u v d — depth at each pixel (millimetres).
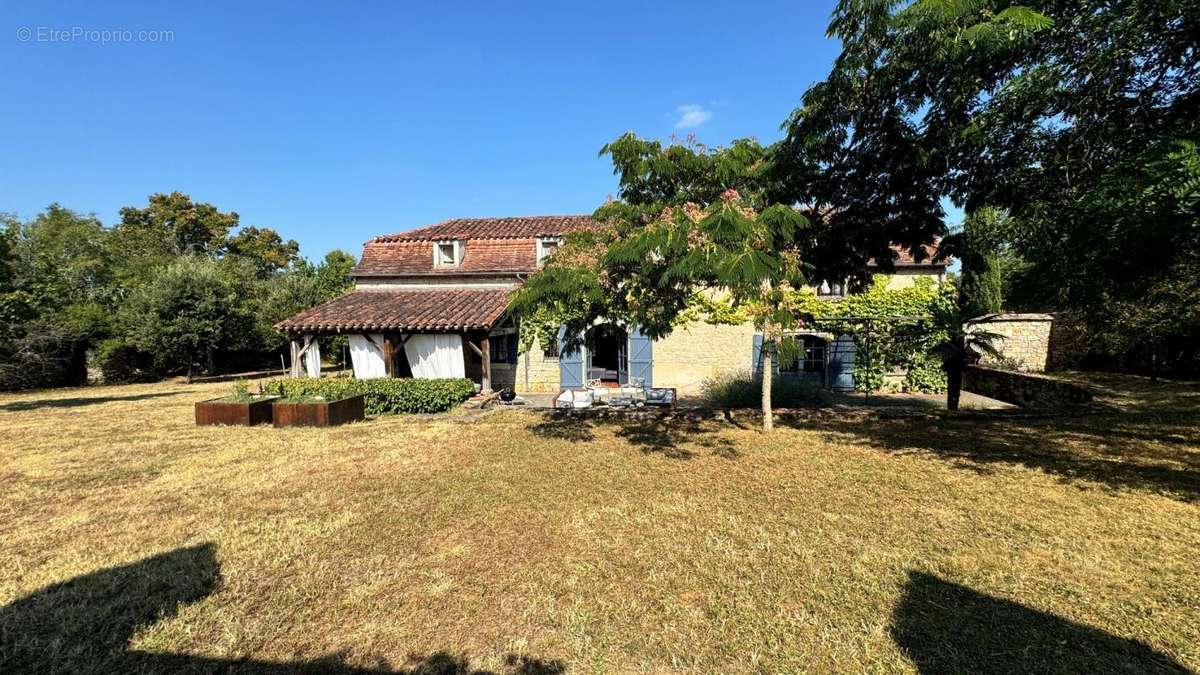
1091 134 5047
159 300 21000
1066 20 4703
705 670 2566
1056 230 5445
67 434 9180
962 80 5414
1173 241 4336
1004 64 5215
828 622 2934
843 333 14555
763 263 5336
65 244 29125
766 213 5738
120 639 2898
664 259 6133
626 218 6746
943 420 8898
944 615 2969
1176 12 4035
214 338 21781
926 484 5383
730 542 4043
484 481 5820
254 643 2854
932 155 6266
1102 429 7789
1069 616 2932
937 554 3754
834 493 5160
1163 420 8281
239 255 44281
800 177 7312
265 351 27688
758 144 7320
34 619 3109
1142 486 5156
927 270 14320
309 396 10422
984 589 3248
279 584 3508
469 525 4516
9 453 7652
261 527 4547
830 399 12125
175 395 16609
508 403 12398
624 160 6824
